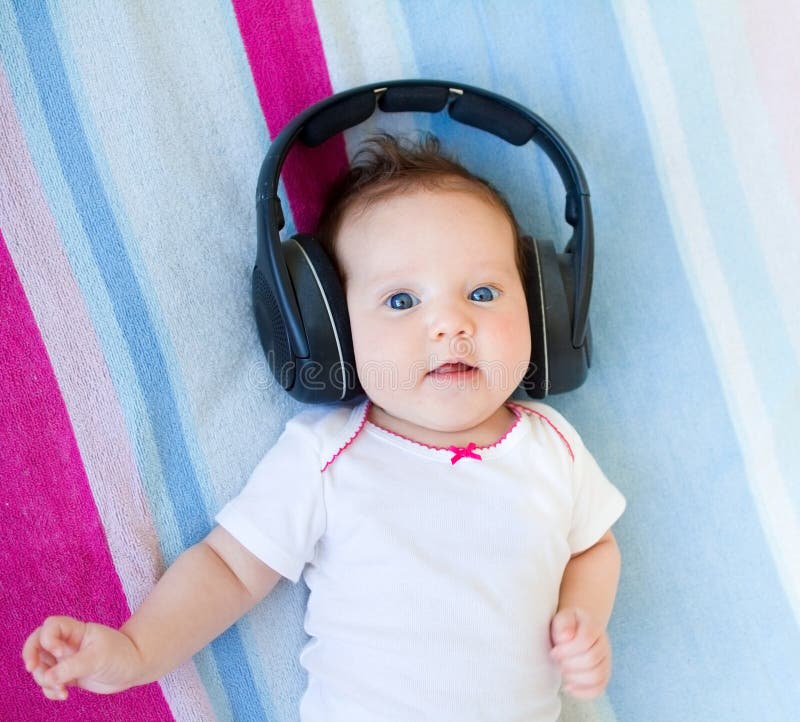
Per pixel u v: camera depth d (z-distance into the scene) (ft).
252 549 2.99
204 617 2.96
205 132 3.32
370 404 3.33
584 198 3.17
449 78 3.64
